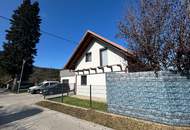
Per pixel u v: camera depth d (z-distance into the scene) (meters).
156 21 9.41
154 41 9.43
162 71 8.18
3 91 34.28
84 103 13.91
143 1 9.98
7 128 7.80
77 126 8.22
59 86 23.11
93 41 18.98
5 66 32.31
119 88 9.90
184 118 7.65
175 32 8.62
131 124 8.13
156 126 7.61
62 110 12.27
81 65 20.25
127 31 10.55
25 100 18.73
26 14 34.62
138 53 9.91
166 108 7.87
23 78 34.50
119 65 15.38
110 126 8.19
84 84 19.64
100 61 17.86
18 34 33.44
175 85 7.94
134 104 9.09
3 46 33.34
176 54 8.50
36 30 35.38
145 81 8.74
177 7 8.82
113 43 15.88
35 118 9.95
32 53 34.69
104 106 12.15
